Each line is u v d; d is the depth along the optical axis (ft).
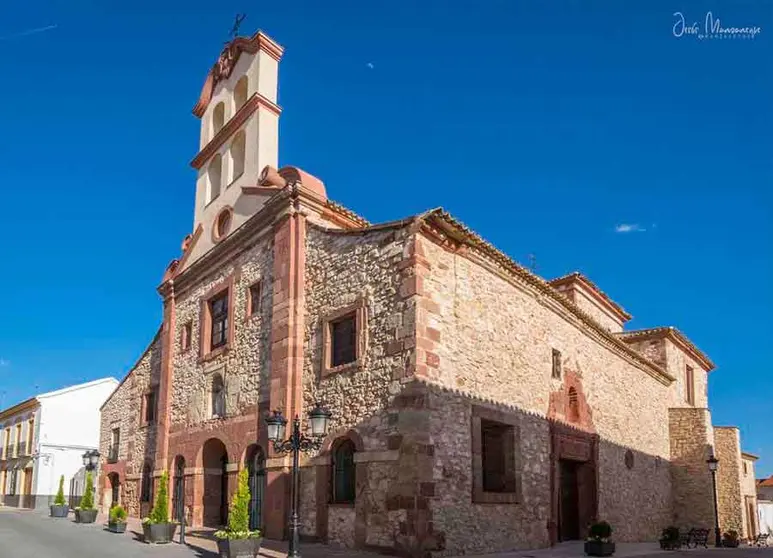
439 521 40.04
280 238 54.60
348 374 45.91
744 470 110.83
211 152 72.23
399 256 44.19
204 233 70.28
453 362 44.29
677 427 84.74
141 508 73.56
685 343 95.09
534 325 55.93
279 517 47.34
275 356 51.57
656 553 53.67
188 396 66.44
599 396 66.44
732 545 76.89
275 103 65.05
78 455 121.70
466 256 47.85
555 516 52.75
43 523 66.90
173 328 72.38
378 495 41.16
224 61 73.56
